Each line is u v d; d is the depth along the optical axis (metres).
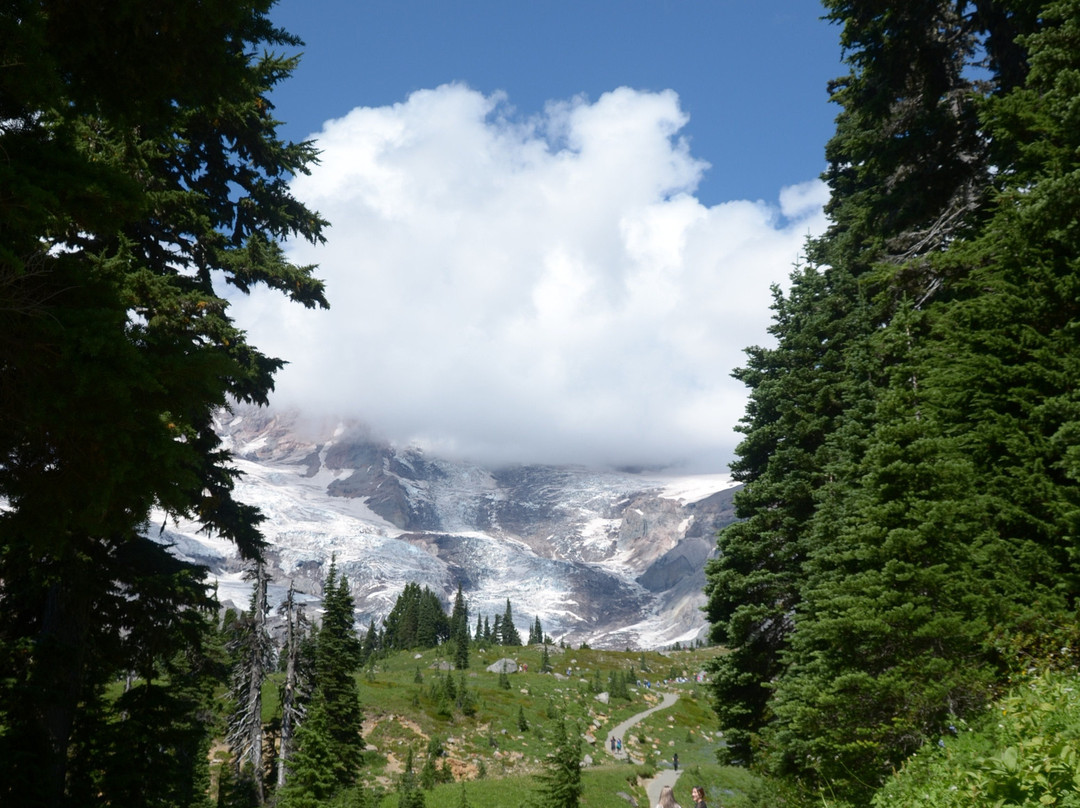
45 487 7.29
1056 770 6.07
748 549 21.83
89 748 16.52
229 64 8.46
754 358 24.48
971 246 15.99
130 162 13.51
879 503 12.95
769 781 17.58
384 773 66.50
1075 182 12.26
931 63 21.22
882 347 15.62
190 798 19.39
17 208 6.13
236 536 17.23
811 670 16.22
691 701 127.06
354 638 47.31
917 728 10.88
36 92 6.66
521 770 74.38
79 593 14.98
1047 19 15.27
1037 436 12.68
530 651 175.50
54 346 6.55
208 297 14.68
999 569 11.95
